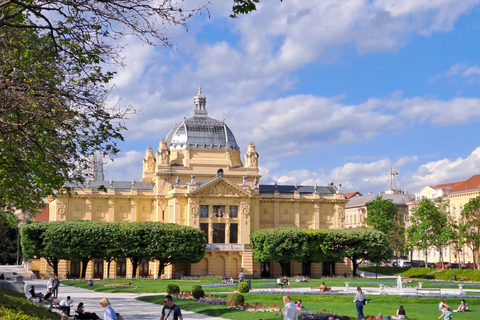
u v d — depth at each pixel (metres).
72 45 37.41
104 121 41.34
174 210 157.88
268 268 164.75
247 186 160.38
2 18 34.84
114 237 134.75
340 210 175.25
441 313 71.94
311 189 179.62
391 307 78.31
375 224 198.88
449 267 164.12
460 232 152.38
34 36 41.31
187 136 169.00
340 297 86.38
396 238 198.50
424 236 157.38
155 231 137.00
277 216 171.25
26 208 59.12
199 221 156.50
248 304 73.12
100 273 155.88
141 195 164.75
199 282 125.62
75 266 154.00
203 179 166.25
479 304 84.25
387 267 170.00
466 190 181.25
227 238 157.75
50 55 40.16
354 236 150.12
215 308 70.62
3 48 40.34
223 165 167.88
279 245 147.12
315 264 166.38
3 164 43.72
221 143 170.25
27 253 137.25
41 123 39.66
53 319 51.84
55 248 133.25
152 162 180.12
